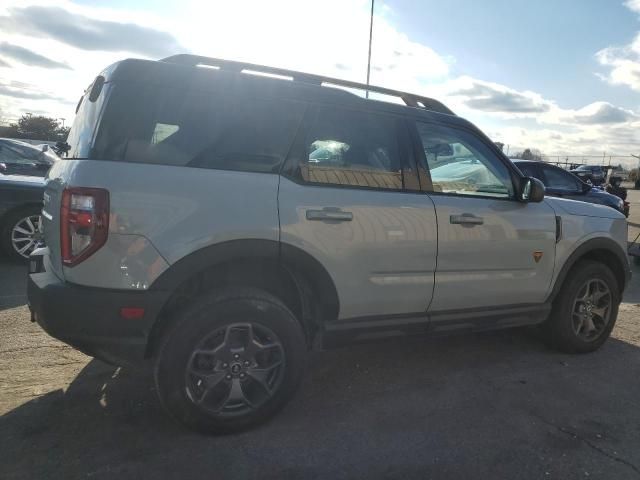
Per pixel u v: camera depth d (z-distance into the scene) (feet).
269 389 9.61
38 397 10.51
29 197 20.99
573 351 14.20
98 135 8.65
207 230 8.84
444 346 14.52
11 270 20.35
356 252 10.25
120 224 8.36
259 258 9.45
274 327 9.42
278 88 9.97
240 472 8.33
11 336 13.67
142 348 8.73
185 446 8.99
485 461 8.87
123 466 8.35
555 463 8.89
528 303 13.19
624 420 10.50
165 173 8.73
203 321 8.86
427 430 9.83
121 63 9.04
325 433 9.61
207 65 9.96
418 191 11.27
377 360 13.29
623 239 14.89
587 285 14.15
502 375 12.61
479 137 12.57
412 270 11.00
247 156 9.46
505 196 12.75
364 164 10.68
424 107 12.64
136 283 8.47
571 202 14.25
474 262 11.87
